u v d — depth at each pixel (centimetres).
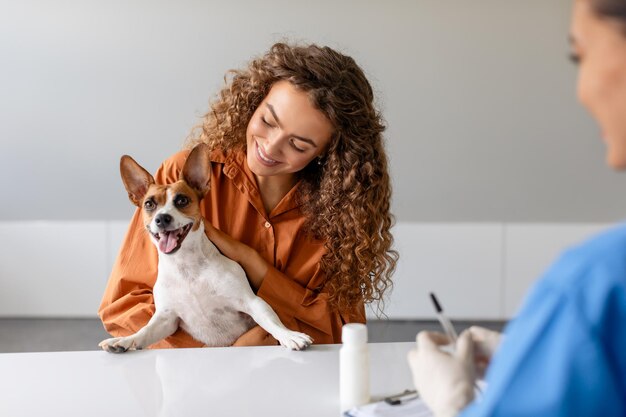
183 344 173
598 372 56
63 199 419
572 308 58
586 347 57
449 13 376
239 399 121
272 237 175
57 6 373
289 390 125
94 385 128
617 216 423
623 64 57
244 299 163
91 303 430
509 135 402
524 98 393
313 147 164
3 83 388
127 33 381
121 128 402
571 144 404
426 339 94
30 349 375
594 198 418
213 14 379
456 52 384
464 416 65
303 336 150
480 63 386
